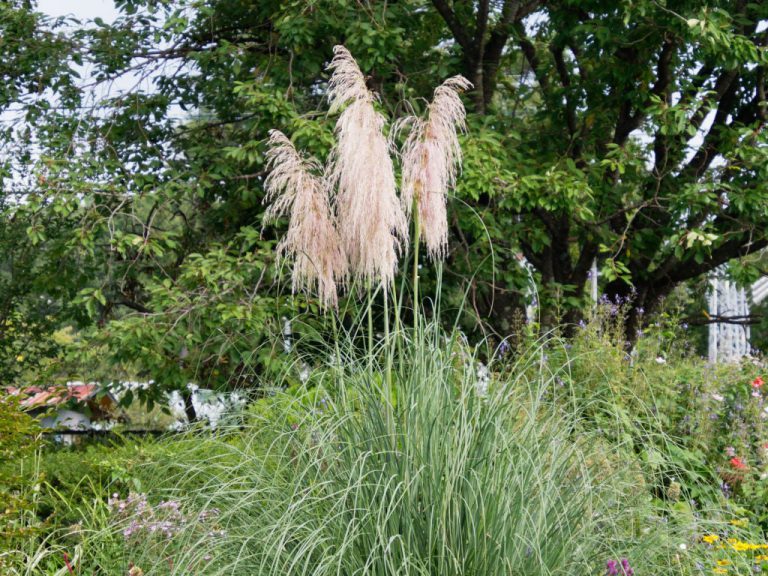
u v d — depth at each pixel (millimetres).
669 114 9555
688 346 9297
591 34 10078
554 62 12555
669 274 11984
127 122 11195
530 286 10016
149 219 9984
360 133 4395
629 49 10516
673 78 10773
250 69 10805
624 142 11273
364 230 4430
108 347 8953
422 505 3752
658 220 11367
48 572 4867
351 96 4492
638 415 6891
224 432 4824
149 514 4520
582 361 7039
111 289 11016
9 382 13641
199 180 10234
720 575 4293
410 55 11117
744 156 9766
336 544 3629
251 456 4281
